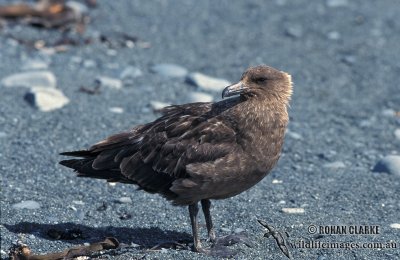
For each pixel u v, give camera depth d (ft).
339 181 43.01
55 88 54.39
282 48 67.62
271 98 34.27
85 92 54.44
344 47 68.33
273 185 42.19
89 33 67.05
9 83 54.08
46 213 37.52
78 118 50.08
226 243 34.83
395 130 52.39
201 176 33.19
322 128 52.39
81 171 35.04
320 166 45.73
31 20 66.85
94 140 47.26
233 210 38.60
